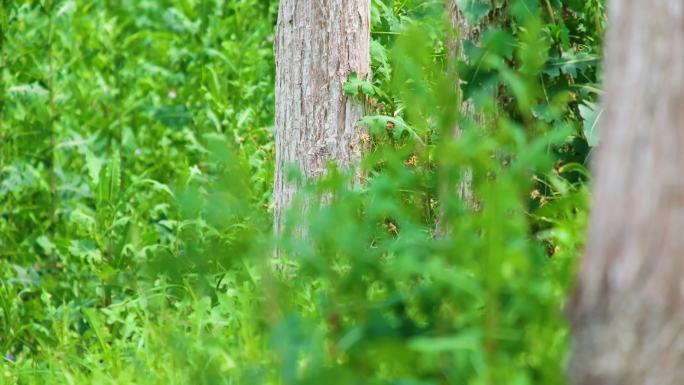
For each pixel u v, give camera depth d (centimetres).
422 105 954
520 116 882
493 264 553
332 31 1140
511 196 562
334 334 608
